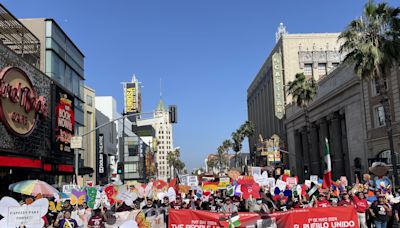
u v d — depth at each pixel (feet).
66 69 127.34
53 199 59.21
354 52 97.96
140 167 294.87
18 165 78.02
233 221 36.27
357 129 158.20
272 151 250.16
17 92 78.84
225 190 67.97
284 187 60.18
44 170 93.04
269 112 332.39
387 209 44.29
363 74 96.73
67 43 128.77
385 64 93.15
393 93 129.49
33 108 86.89
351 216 35.96
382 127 137.59
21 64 83.25
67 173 108.06
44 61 111.75
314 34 298.56
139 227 39.75
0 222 31.55
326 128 205.87
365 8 95.96
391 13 93.45
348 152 171.12
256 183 55.01
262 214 36.37
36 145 89.10
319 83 207.21
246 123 345.72
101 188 62.95
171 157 517.96
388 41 92.58
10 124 76.13
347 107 169.17
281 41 300.40
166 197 51.13
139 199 54.24
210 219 37.09
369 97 147.43
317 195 53.01
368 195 54.03
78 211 44.80
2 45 75.36
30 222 31.96
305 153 236.63
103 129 201.98
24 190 48.96
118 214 39.65
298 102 170.09
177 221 37.81
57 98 103.04
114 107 258.57
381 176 81.66
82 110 148.05
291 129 266.36
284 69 293.23
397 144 127.95
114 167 230.27
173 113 85.66
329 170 46.75
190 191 65.00
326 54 295.48
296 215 35.99
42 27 112.98
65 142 106.83
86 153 163.73
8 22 98.78
